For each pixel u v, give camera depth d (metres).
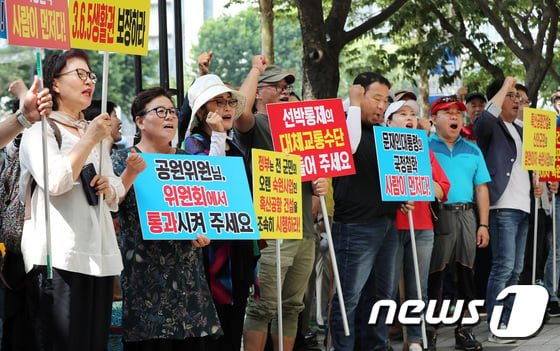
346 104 7.58
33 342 4.36
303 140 6.32
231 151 5.91
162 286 4.95
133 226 5.02
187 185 5.15
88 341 4.46
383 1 19.95
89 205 4.47
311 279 7.40
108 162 4.74
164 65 10.17
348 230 6.73
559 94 9.88
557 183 9.36
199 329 5.02
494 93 9.48
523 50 15.55
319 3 12.01
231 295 5.60
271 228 5.73
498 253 8.46
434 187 7.47
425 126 8.20
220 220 5.22
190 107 5.92
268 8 16.14
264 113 7.01
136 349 5.02
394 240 6.94
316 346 8.11
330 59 12.13
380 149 6.73
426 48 16.78
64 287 4.35
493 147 8.49
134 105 5.30
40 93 4.17
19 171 4.54
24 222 4.41
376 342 7.04
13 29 4.06
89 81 4.58
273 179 5.78
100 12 4.59
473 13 16.59
